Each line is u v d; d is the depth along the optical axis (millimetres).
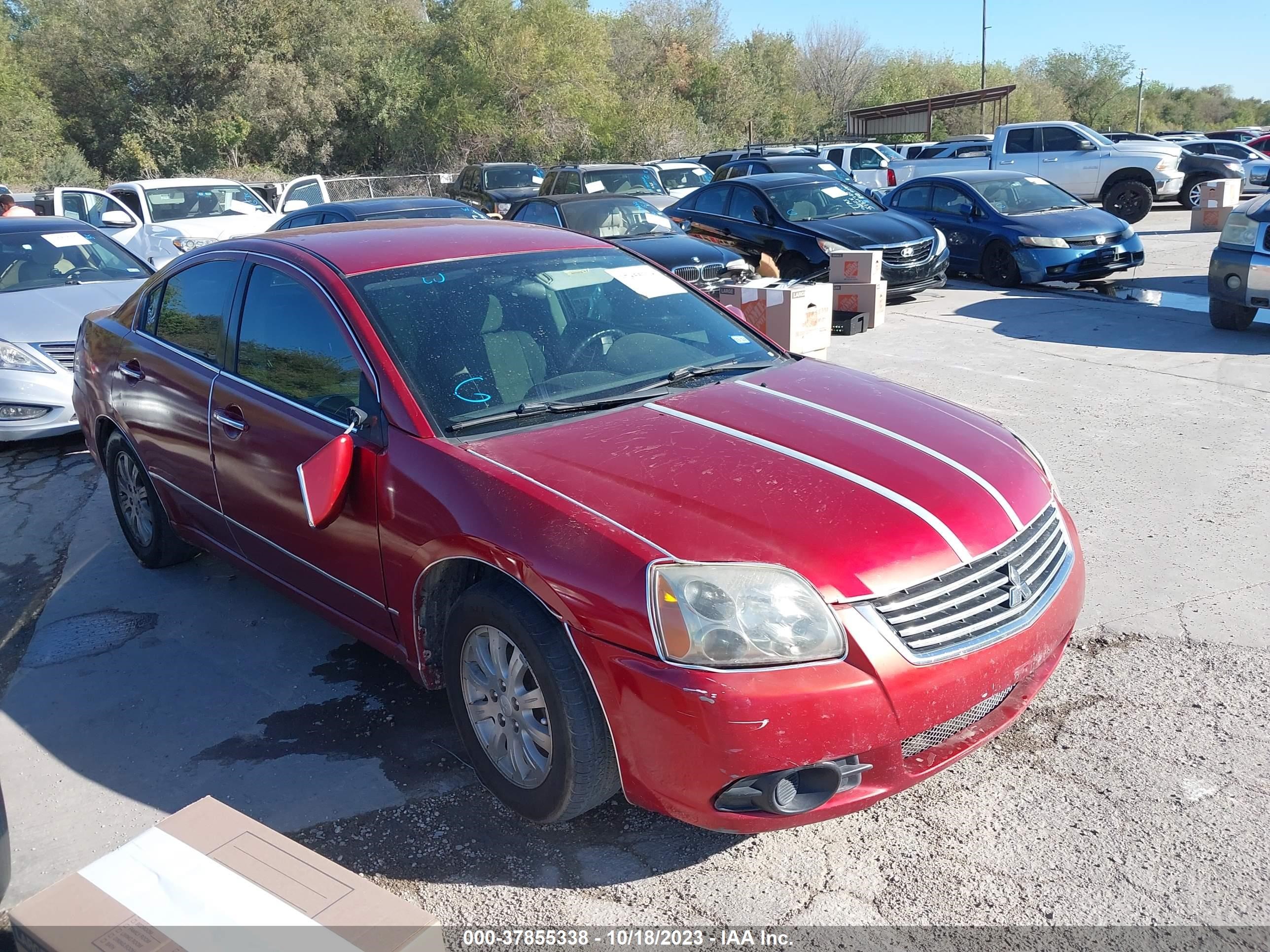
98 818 3115
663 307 4062
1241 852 2762
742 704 2420
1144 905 2592
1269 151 29938
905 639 2574
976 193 13203
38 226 8570
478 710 3037
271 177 37531
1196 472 5672
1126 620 4082
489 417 3252
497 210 21000
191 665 4055
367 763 3348
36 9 50250
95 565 5129
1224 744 3250
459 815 3072
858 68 59000
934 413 3445
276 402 3670
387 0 43594
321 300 3596
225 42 39125
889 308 11531
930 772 2713
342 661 4039
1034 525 2994
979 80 61875
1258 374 7684
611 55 45812
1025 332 9664
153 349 4473
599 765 2711
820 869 2787
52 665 4098
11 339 6965
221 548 4293
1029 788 3086
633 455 2977
